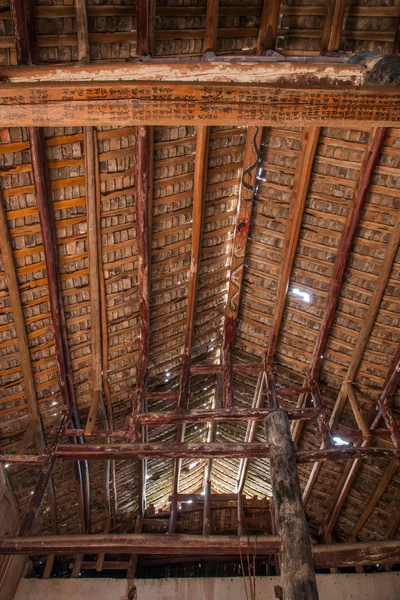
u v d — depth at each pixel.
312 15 7.16
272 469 8.50
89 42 6.64
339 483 11.72
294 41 7.41
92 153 7.41
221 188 8.78
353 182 8.23
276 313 10.05
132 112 5.21
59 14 6.29
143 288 9.16
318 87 5.10
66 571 12.32
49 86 5.01
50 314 8.80
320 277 9.42
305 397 10.85
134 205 8.30
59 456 9.09
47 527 12.09
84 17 6.35
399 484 11.06
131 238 8.68
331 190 8.46
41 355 9.20
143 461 11.96
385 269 8.69
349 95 5.12
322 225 8.86
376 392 10.23
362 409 10.63
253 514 13.28
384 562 7.86
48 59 6.57
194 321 10.47
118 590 11.14
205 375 11.73
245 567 12.73
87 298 9.01
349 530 12.68
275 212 9.04
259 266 9.81
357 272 9.08
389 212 8.29
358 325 9.64
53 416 10.11
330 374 10.52
